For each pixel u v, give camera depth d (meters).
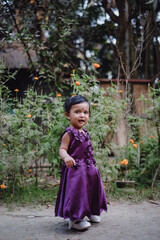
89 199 2.44
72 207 2.35
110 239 2.16
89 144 2.58
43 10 6.26
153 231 2.34
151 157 4.15
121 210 3.03
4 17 6.26
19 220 2.71
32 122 3.70
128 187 3.87
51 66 5.83
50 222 2.65
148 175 4.29
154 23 5.64
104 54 9.18
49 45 6.09
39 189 3.72
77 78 3.77
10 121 3.62
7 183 3.81
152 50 7.21
